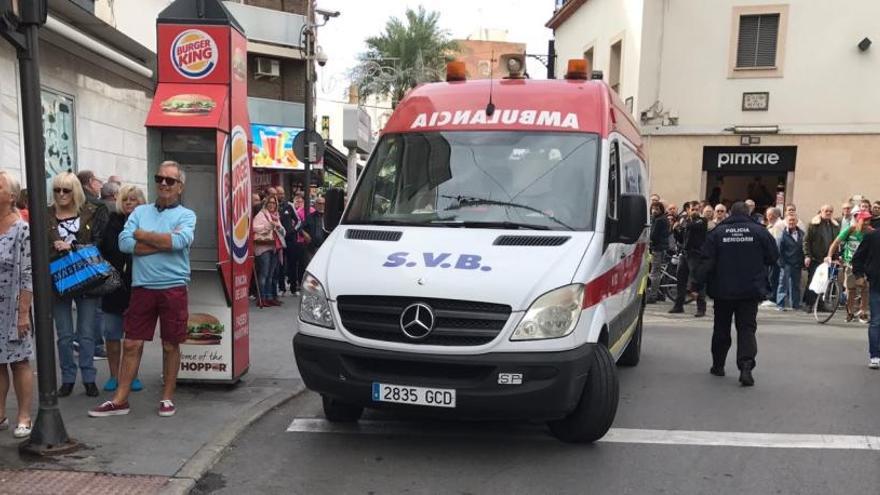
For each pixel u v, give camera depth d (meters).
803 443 5.04
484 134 5.36
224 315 5.92
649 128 17.47
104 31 10.34
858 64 16.39
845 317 11.68
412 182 5.28
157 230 5.04
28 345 4.55
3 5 3.76
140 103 12.34
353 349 4.34
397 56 38.62
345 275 4.49
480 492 4.09
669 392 6.50
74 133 9.98
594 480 4.30
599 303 4.62
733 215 6.87
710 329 10.32
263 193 12.20
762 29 16.92
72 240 5.43
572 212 4.88
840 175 16.70
